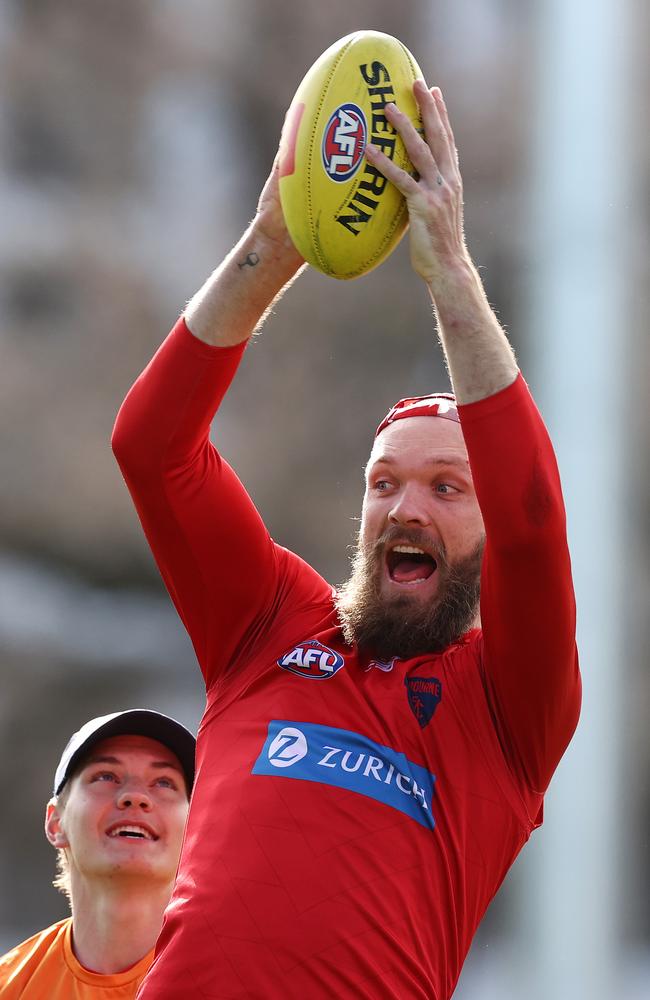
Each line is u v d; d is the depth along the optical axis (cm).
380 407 5531
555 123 4369
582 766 3678
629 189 4391
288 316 5491
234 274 981
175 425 993
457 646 1010
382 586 1030
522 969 3653
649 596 4884
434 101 940
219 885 905
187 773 1274
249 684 1009
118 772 1249
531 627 920
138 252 5550
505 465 902
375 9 5738
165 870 1231
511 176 5375
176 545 1033
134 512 5362
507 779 957
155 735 1267
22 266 5369
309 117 921
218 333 986
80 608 5338
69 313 5412
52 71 5559
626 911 4834
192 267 5656
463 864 925
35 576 5334
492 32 5572
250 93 5894
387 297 5531
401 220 943
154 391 996
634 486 4812
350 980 872
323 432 5491
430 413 1062
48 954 1260
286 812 916
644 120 4456
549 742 962
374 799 920
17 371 5272
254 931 884
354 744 945
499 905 4766
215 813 944
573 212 4250
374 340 5547
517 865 3722
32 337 5344
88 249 5444
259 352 5475
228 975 877
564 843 3625
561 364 4066
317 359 5509
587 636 3747
